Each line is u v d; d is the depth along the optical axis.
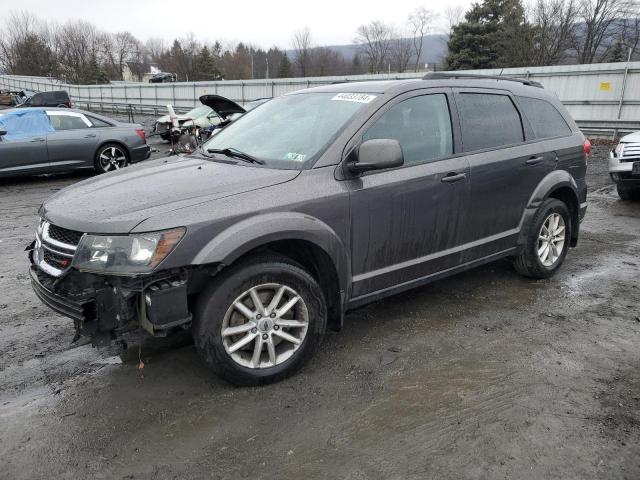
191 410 2.90
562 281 4.94
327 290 3.40
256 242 2.90
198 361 3.42
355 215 3.34
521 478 2.38
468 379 3.21
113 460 2.51
